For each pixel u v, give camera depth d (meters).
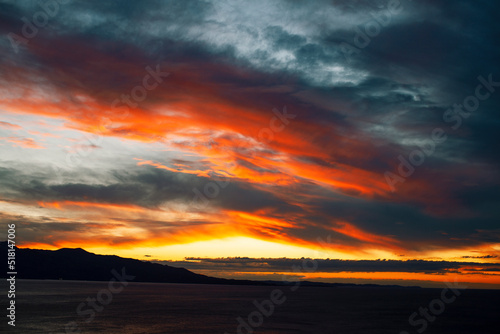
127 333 49.34
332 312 87.44
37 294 134.00
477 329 63.12
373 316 79.62
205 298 143.50
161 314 74.88
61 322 58.41
